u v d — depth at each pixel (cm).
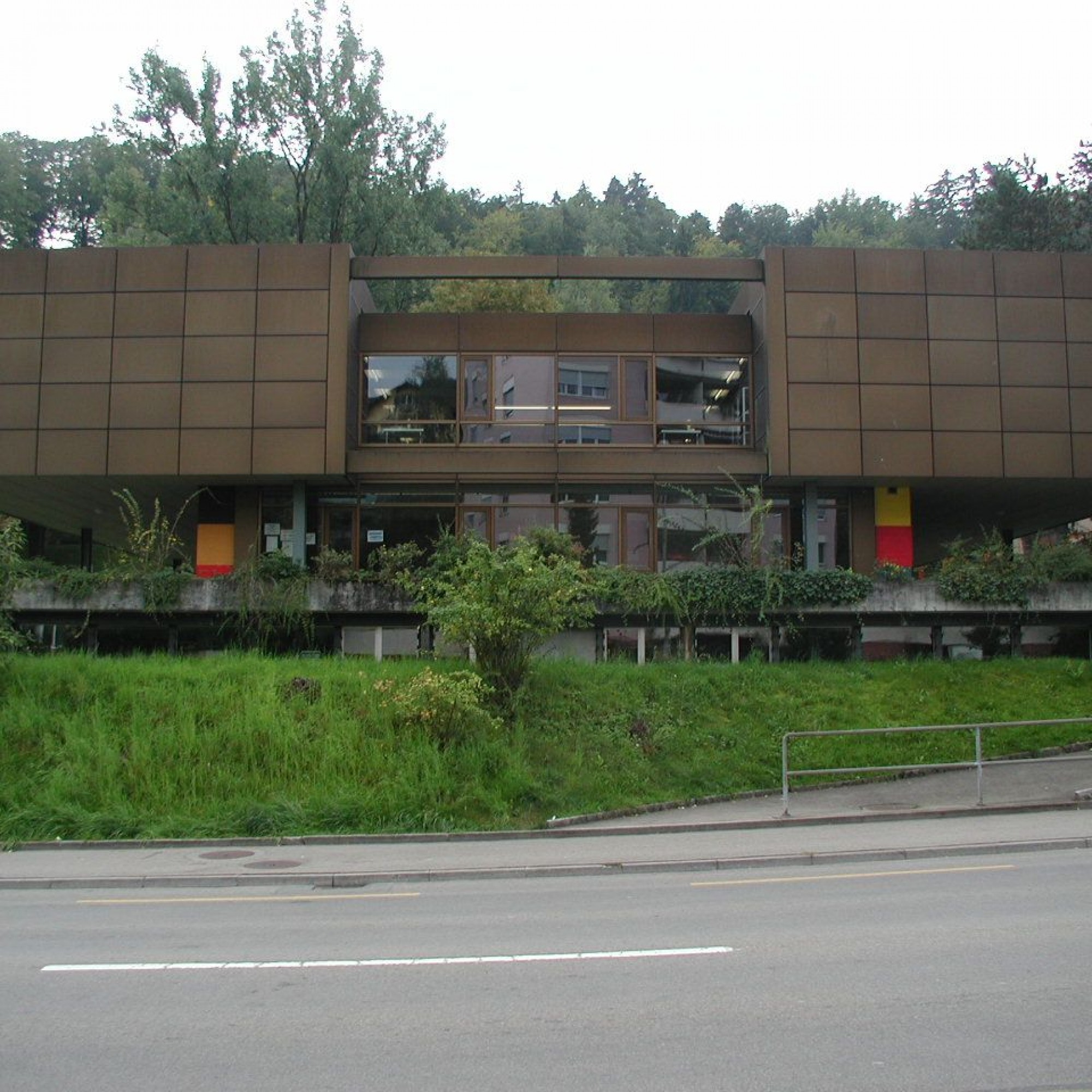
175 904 1052
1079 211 4656
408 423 2730
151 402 2548
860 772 1714
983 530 3062
